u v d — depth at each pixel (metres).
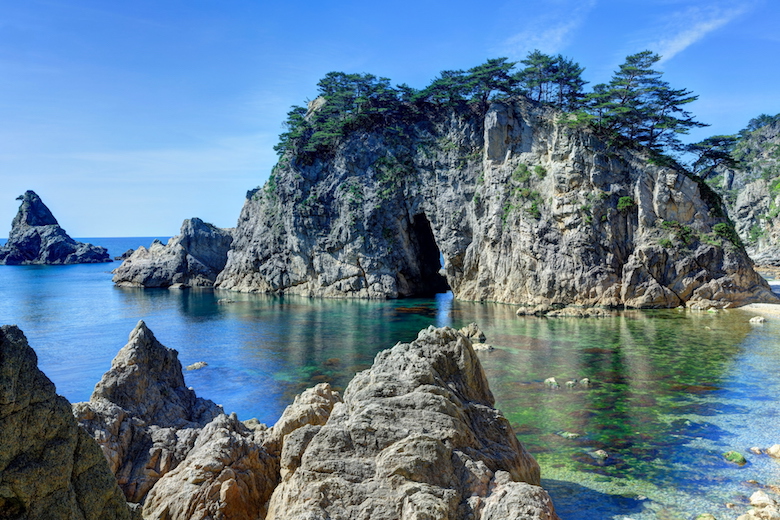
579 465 28.75
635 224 91.56
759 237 152.75
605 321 76.56
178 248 143.25
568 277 90.62
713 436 32.69
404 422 18.38
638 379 45.75
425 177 112.56
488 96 110.06
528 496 15.67
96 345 65.19
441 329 23.86
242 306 101.50
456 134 111.62
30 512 11.29
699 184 91.62
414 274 118.69
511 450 20.11
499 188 102.06
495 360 53.22
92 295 122.75
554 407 38.69
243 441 21.47
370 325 76.56
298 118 122.81
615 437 32.75
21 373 11.77
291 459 18.86
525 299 96.38
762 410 37.31
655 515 23.36
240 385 46.12
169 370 29.75
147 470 21.80
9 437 11.21
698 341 60.97
